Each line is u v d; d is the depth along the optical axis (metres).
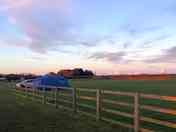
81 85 41.03
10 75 73.19
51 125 9.27
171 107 13.77
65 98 16.83
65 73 95.69
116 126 9.08
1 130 8.50
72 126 9.09
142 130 7.88
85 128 8.78
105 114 11.46
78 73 98.62
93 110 12.66
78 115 11.47
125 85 41.09
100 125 9.26
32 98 20.02
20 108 14.12
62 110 13.19
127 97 19.42
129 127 8.60
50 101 16.31
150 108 7.60
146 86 37.09
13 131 8.36
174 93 22.70
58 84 31.42
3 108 14.13
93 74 100.06
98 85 40.88
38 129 8.62
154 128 8.76
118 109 13.08
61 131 8.34
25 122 9.83
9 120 10.26
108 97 19.48
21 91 24.47
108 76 98.94
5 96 23.16
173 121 9.83
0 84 42.56
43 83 30.53
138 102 7.99
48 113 12.15
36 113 12.16
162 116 10.95
